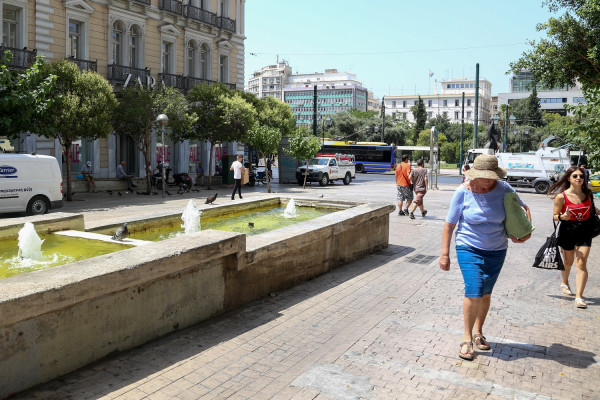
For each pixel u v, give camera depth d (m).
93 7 27.00
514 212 4.48
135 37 30.20
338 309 6.04
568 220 6.53
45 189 16.05
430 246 10.69
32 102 18.16
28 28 23.91
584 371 4.36
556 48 12.18
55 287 3.69
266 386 3.93
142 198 22.95
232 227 8.76
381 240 10.14
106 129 21.70
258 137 26.09
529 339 5.13
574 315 5.98
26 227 5.44
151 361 4.27
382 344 4.90
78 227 6.82
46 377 3.77
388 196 23.89
